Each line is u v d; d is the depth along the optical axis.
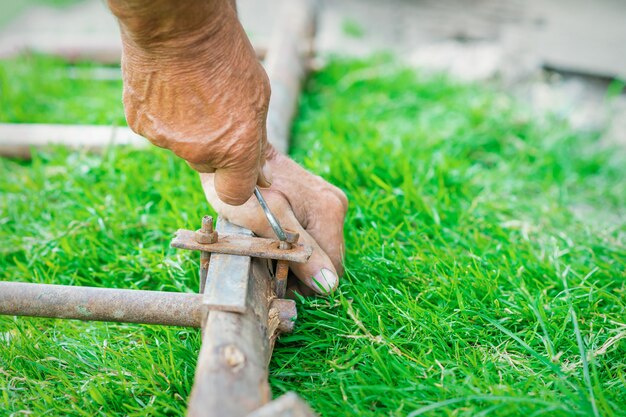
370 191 2.39
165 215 2.18
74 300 1.54
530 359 1.66
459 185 2.52
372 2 4.86
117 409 1.55
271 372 1.62
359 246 2.01
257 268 1.62
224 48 1.31
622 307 1.79
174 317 1.54
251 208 1.74
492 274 1.91
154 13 1.21
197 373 1.26
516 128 3.05
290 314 1.60
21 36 3.68
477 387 1.50
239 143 1.35
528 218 2.43
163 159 2.51
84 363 1.66
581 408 1.40
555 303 1.82
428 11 4.64
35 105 3.13
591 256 2.12
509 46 3.81
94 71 3.41
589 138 3.12
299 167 1.91
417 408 1.45
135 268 1.97
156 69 1.30
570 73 3.75
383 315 1.74
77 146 2.63
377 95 3.35
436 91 3.37
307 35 3.60
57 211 2.28
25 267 1.98
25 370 1.62
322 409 1.49
